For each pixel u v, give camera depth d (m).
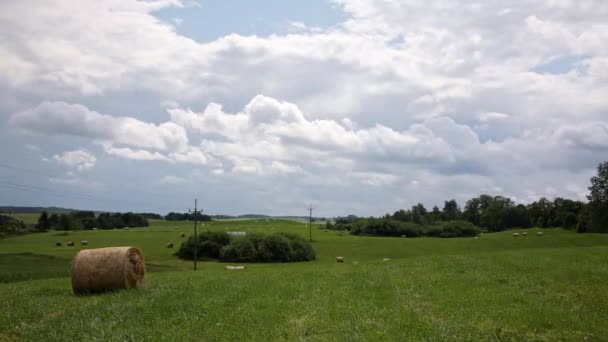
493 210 170.88
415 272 29.05
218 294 20.69
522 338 12.88
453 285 22.77
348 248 98.44
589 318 15.19
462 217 189.25
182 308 17.05
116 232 127.81
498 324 14.33
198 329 13.82
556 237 95.62
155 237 111.12
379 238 118.19
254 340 12.65
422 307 17.41
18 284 29.72
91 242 97.81
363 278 26.70
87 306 17.81
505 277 24.83
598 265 29.19
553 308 16.58
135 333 13.32
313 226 178.12
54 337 12.98
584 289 20.55
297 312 16.39
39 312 16.72
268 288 22.80
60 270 46.88
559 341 12.68
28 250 78.31
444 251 86.94
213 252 89.69
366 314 15.88
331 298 19.52
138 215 165.00
